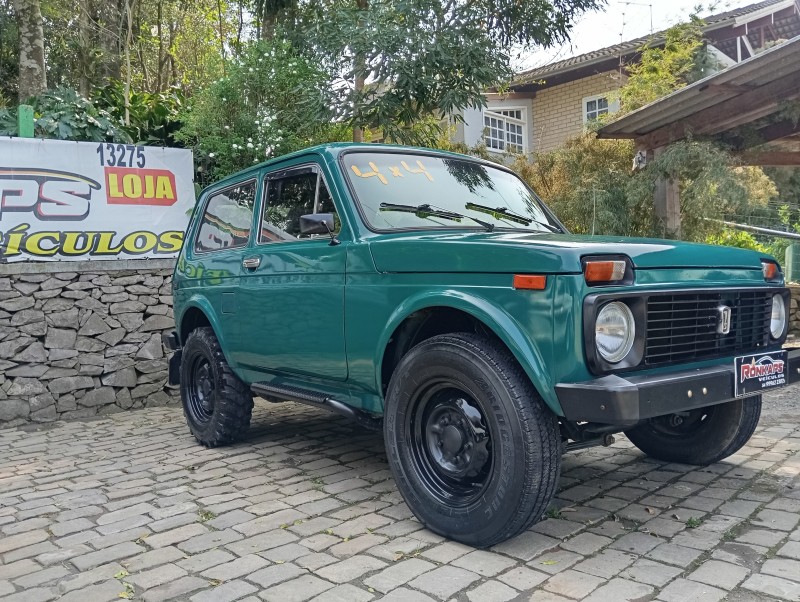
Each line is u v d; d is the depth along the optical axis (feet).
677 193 26.27
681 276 9.62
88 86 52.60
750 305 10.73
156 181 23.59
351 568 9.14
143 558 9.76
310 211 12.90
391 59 27.37
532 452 8.84
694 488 12.03
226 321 15.08
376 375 11.09
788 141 26.12
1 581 9.18
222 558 9.65
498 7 32.48
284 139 27.43
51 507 12.31
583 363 8.50
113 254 22.74
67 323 21.54
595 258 8.64
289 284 12.89
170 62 67.77
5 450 17.43
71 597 8.61
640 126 25.68
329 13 30.68
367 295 11.10
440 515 9.95
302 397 13.05
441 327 11.17
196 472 14.33
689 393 8.95
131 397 22.68
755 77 21.34
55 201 21.77
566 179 30.09
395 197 12.42
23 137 21.66
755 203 25.09
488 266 9.38
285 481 13.41
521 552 9.48
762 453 13.99
